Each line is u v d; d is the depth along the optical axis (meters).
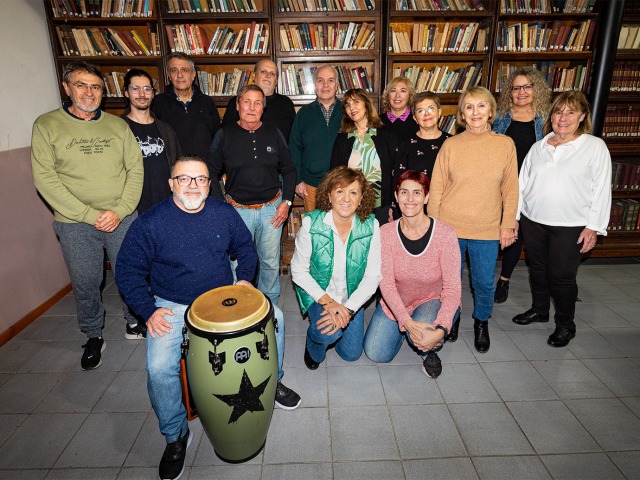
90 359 2.41
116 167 2.32
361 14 3.50
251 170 2.62
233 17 3.46
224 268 1.86
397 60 3.77
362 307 2.33
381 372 2.35
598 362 2.43
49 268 3.19
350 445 1.84
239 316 1.51
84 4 3.38
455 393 2.17
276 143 2.69
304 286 2.15
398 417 2.01
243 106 2.52
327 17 3.49
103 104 3.62
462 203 2.36
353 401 2.12
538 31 3.65
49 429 1.95
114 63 3.55
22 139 2.96
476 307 2.55
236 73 3.75
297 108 3.94
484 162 2.29
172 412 1.68
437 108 2.61
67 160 2.17
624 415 2.01
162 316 1.66
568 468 1.71
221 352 1.47
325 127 3.04
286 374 2.34
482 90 2.25
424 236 2.13
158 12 3.42
